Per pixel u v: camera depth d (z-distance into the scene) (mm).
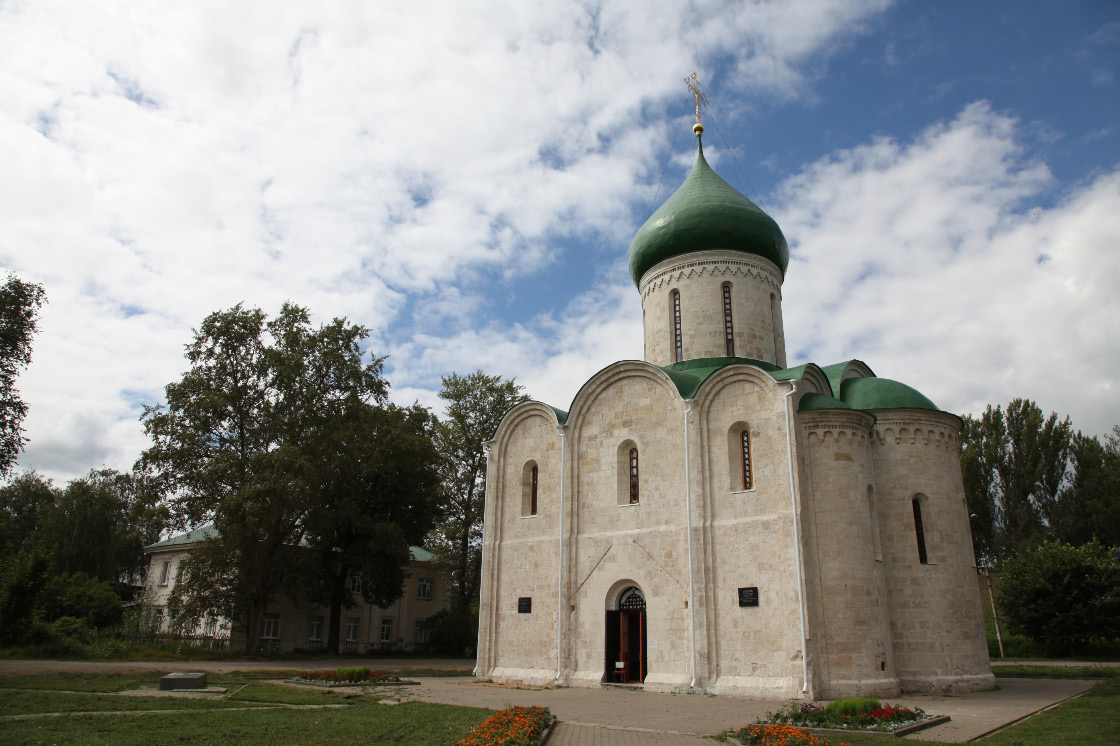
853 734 16188
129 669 30531
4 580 37469
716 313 34125
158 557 61125
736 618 26172
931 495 28203
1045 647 46062
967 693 25656
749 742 15297
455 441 56062
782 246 36125
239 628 46344
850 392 30750
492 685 29750
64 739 14023
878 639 24953
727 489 27703
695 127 38812
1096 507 59938
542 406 34438
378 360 49500
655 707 22000
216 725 16359
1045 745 14594
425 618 61094
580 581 30672
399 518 50938
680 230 35031
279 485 39062
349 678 28297
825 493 26062
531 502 34312
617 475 30984
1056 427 66625
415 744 14047
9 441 36094
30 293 36375
